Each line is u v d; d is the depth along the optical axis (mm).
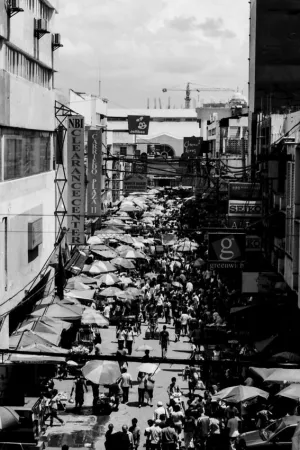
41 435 23656
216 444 21078
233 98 115438
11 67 32531
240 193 36594
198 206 62531
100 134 44438
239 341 31312
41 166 38250
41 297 38781
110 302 41562
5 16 29641
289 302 32219
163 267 52188
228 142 69375
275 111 56531
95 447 22828
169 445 21875
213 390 26062
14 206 31109
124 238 54312
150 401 27938
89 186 44844
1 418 20031
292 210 31859
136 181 58312
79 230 40750
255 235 36094
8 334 29812
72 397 28031
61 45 42969
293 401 24453
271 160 34969
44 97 38250
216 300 40375
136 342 37312
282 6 60406
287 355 25328
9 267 30016
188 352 34969
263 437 21297
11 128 30984
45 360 25141
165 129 130000
